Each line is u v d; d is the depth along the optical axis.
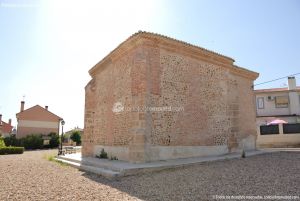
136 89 10.89
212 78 13.68
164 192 6.17
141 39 11.06
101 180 8.16
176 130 11.51
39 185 7.24
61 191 6.46
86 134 15.44
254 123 16.64
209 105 13.22
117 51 12.69
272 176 7.17
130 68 11.80
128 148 11.31
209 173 8.09
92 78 16.16
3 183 7.47
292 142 21.20
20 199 5.61
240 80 16.00
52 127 42.09
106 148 13.36
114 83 13.20
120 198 5.73
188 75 12.48
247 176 7.36
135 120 10.64
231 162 10.24
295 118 27.59
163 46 11.70
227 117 14.05
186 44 12.21
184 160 10.61
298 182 6.35
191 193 5.93
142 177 8.16
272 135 21.94
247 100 16.34
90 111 15.59
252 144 16.17
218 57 13.81
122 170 8.45
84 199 5.66
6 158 16.97
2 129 54.50
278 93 28.92
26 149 34.38
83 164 11.58
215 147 13.01
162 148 10.88
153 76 11.15
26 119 40.56
